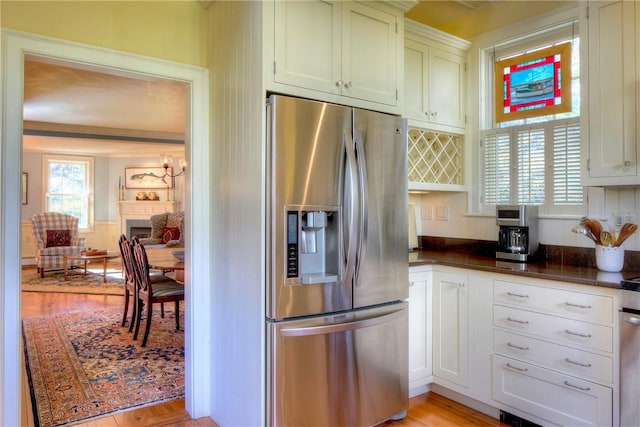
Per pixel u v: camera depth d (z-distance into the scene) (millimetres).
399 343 2432
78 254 7375
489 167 3248
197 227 2535
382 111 2488
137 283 4047
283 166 1984
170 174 9117
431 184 3135
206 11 2562
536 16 2947
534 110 2990
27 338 3971
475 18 3342
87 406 2645
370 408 2293
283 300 1997
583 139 2311
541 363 2229
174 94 4402
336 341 2143
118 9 2268
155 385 2959
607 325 1979
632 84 2127
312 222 2148
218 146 2457
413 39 2979
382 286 2357
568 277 2105
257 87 2035
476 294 2529
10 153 1961
